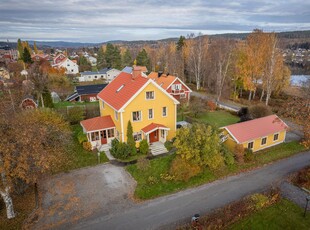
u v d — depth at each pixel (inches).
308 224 705.0
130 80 1283.2
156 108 1196.5
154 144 1215.6
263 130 1202.6
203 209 773.9
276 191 848.9
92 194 854.5
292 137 1370.6
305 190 869.2
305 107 1005.2
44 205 792.3
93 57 6141.7
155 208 783.1
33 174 726.5
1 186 710.5
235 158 1077.8
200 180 935.0
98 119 1237.7
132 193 862.5
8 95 1807.3
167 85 1968.5
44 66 3166.8
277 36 1962.4
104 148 1192.2
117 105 1142.3
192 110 1704.0
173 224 711.1
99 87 2303.2
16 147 652.7
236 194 850.1
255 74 2085.4
